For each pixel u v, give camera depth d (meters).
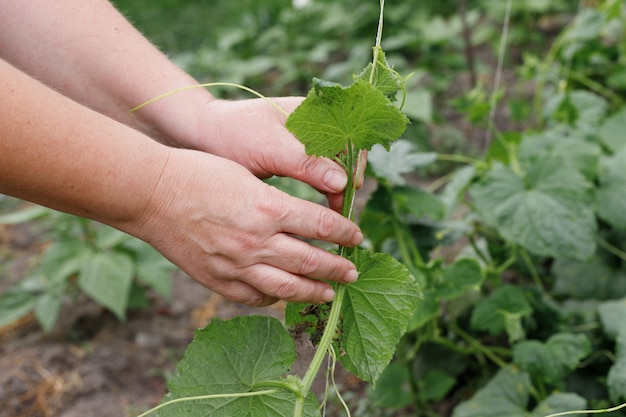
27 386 1.22
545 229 1.01
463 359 1.11
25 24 0.74
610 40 2.02
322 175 0.67
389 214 1.03
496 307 0.99
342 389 1.17
